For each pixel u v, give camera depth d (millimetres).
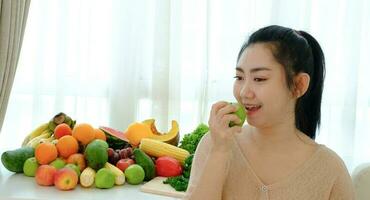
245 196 771
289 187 762
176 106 1744
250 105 731
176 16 1721
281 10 1672
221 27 1712
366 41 1695
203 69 1720
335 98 1710
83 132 1245
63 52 1732
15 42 1472
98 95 1797
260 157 802
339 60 1697
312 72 792
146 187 1138
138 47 1765
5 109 1481
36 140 1330
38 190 1101
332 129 1720
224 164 745
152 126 1504
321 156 794
